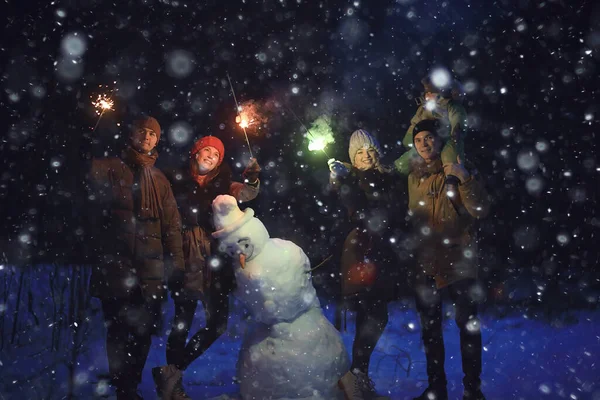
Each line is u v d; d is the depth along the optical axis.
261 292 4.80
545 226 10.18
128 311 5.17
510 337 7.21
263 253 4.88
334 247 6.11
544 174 10.38
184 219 5.79
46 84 9.31
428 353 5.35
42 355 6.01
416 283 5.44
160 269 5.31
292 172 10.95
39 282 7.68
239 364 4.97
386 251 5.66
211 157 6.03
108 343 5.16
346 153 11.12
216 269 5.46
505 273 9.66
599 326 7.46
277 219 10.59
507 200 10.30
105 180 5.24
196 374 6.14
